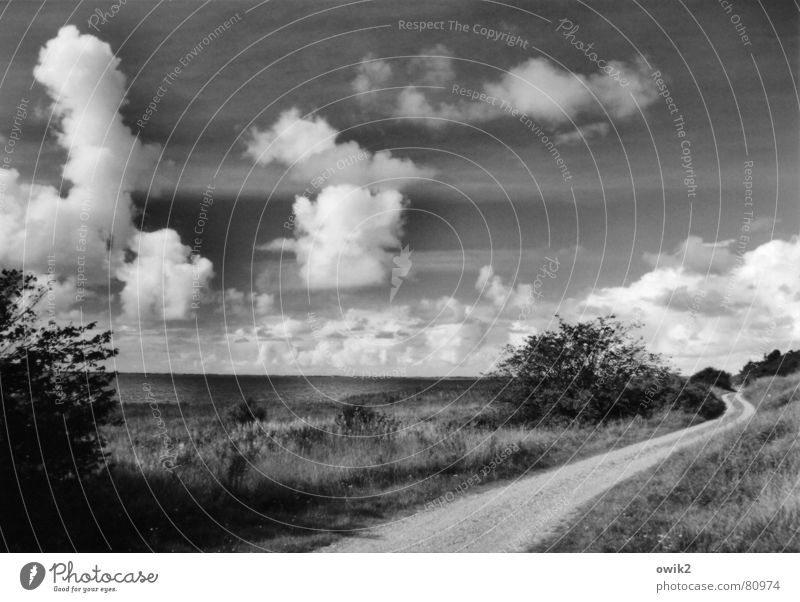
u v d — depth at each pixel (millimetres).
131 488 13977
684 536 13625
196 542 13422
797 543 13398
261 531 13742
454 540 13516
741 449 15281
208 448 15039
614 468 15477
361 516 14305
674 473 14977
